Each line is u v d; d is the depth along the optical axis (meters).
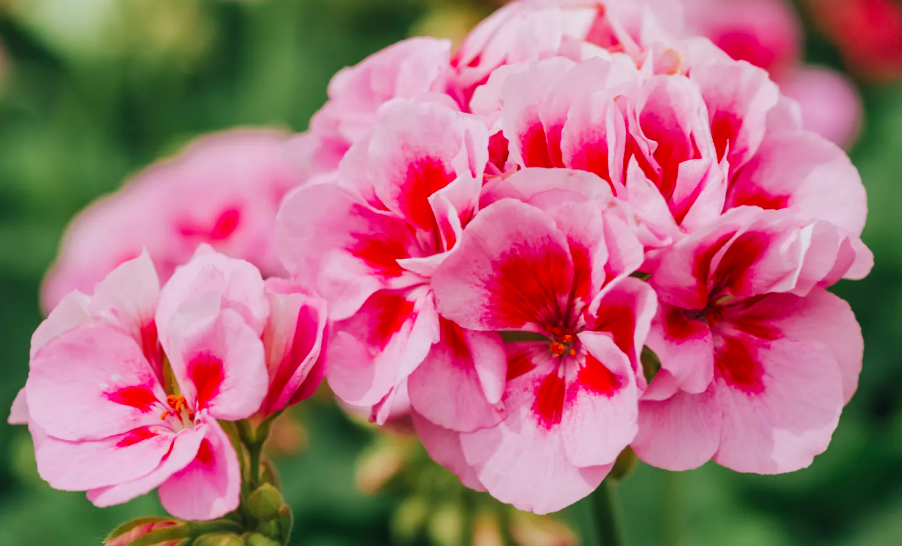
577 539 0.61
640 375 0.40
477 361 0.41
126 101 0.97
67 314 0.43
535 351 0.42
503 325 0.41
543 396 0.42
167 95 0.96
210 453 0.41
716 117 0.43
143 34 0.91
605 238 0.40
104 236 0.56
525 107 0.42
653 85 0.42
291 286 0.42
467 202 0.41
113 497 0.40
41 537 0.78
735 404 0.41
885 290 0.94
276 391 0.42
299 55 0.98
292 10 0.94
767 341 0.42
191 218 0.56
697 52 0.44
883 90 1.09
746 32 0.85
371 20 0.99
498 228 0.41
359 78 0.46
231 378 0.41
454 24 0.73
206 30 0.95
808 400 0.41
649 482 0.78
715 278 0.42
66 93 0.96
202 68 1.00
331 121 0.46
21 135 1.00
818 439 0.41
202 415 0.41
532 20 0.44
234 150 0.59
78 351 0.42
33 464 0.67
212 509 0.40
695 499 0.80
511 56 0.44
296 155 0.49
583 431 0.41
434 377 0.41
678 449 0.41
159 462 0.41
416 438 0.56
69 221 0.94
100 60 0.92
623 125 0.41
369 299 0.42
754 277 0.41
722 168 0.41
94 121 0.95
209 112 0.98
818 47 1.13
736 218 0.40
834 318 0.42
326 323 0.42
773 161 0.43
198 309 0.41
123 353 0.42
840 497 0.82
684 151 0.42
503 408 0.41
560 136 0.42
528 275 0.41
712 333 0.42
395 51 0.45
